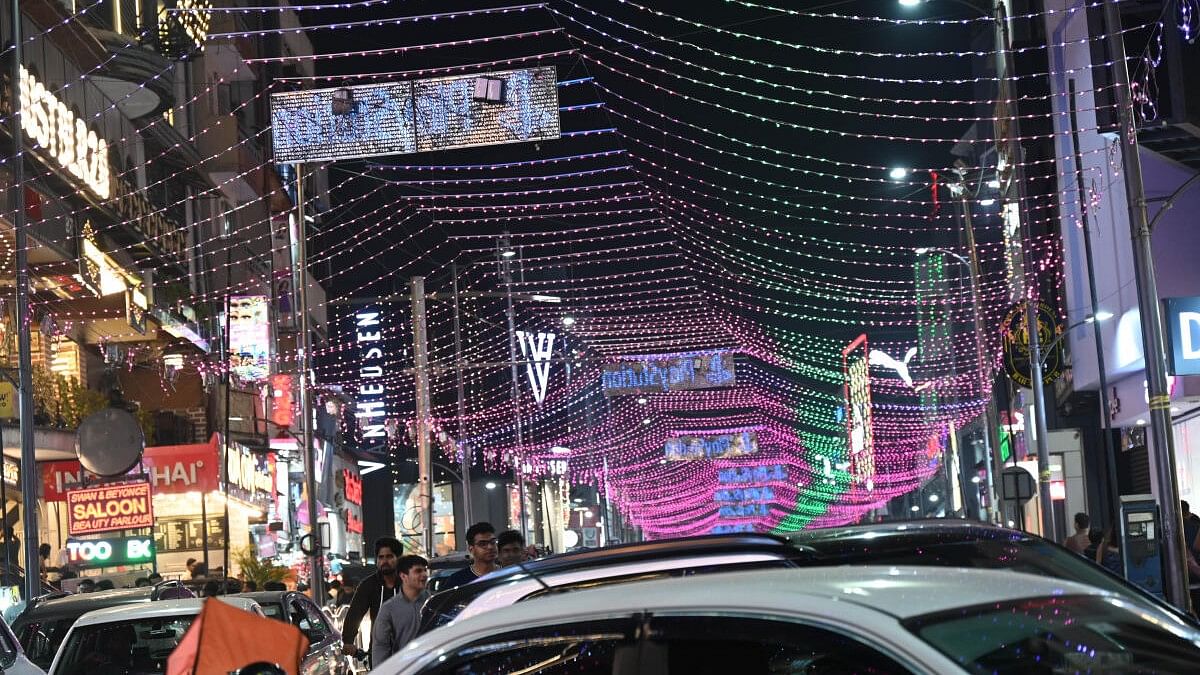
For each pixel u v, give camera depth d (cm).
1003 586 402
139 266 3875
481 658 425
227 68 4900
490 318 7675
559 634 414
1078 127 3762
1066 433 4322
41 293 3191
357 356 6266
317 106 2861
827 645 363
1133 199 1888
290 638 502
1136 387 3653
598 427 8944
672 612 395
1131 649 383
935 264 7412
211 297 4366
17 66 2238
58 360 3406
